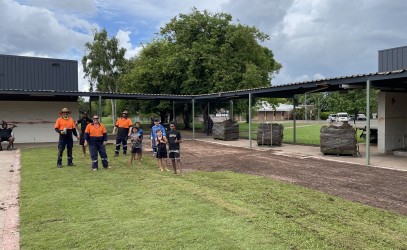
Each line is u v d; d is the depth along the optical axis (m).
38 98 19.42
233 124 20.38
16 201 6.32
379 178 8.30
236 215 5.34
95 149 9.75
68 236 4.53
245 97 20.08
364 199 6.34
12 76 19.11
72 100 20.45
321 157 12.15
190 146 16.80
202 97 20.45
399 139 13.85
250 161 11.38
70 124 10.39
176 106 30.75
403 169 9.48
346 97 48.66
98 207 5.84
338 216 5.30
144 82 29.50
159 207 5.80
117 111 42.44
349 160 11.34
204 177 8.51
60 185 7.59
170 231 4.67
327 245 4.19
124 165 10.60
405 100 14.14
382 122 13.19
